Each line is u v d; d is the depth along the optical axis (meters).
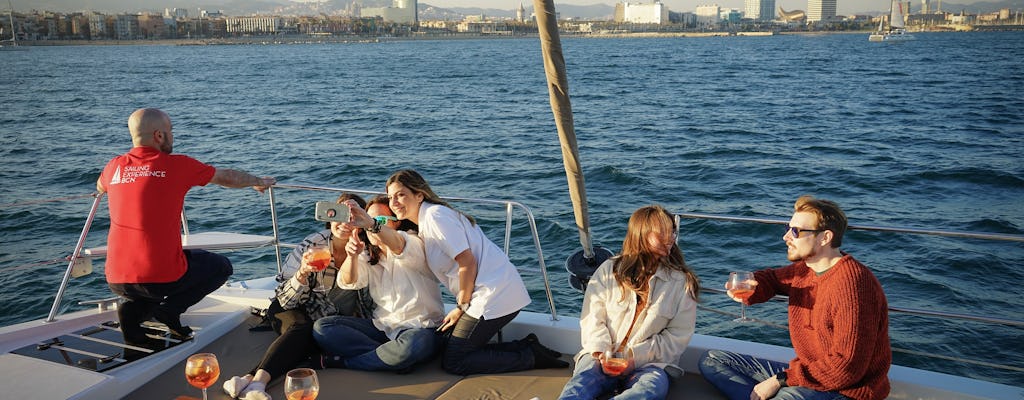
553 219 13.28
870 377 3.26
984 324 8.38
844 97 39.41
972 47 119.44
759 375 3.66
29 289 9.72
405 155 21.39
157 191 3.90
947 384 3.59
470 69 75.44
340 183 17.91
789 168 18.52
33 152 21.75
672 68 71.81
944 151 21.03
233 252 11.27
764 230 11.97
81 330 4.34
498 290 4.00
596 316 3.79
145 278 3.94
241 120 31.56
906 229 3.78
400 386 3.89
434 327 4.15
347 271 4.11
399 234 4.03
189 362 3.22
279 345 3.93
